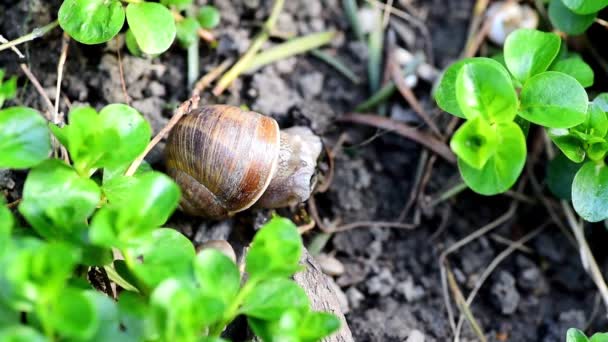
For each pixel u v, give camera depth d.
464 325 0.22
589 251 0.22
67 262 0.14
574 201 0.19
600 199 0.19
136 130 0.17
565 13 0.21
